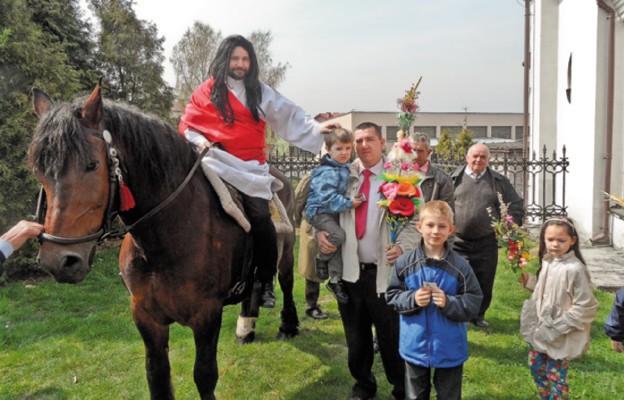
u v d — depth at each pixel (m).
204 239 2.55
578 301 2.71
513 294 5.59
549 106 10.55
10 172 6.42
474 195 4.42
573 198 8.90
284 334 4.46
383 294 2.91
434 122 39.69
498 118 40.16
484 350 4.12
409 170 2.69
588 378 3.54
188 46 25.62
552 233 2.79
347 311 3.08
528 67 11.50
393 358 3.01
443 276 2.58
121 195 2.12
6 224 6.60
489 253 4.46
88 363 4.02
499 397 3.36
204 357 2.63
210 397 2.68
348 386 3.58
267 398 3.44
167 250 2.43
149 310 2.57
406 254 2.70
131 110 2.32
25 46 6.68
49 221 1.87
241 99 2.99
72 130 1.90
